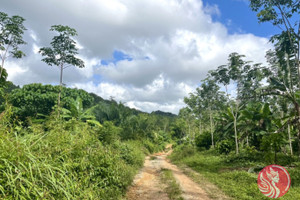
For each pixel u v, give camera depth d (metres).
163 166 14.62
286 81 15.19
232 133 21.91
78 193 3.59
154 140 39.19
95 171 5.04
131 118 32.19
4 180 2.45
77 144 4.49
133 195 6.39
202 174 10.55
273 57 17.98
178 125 61.00
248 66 21.11
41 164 2.94
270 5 11.95
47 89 30.67
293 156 13.73
